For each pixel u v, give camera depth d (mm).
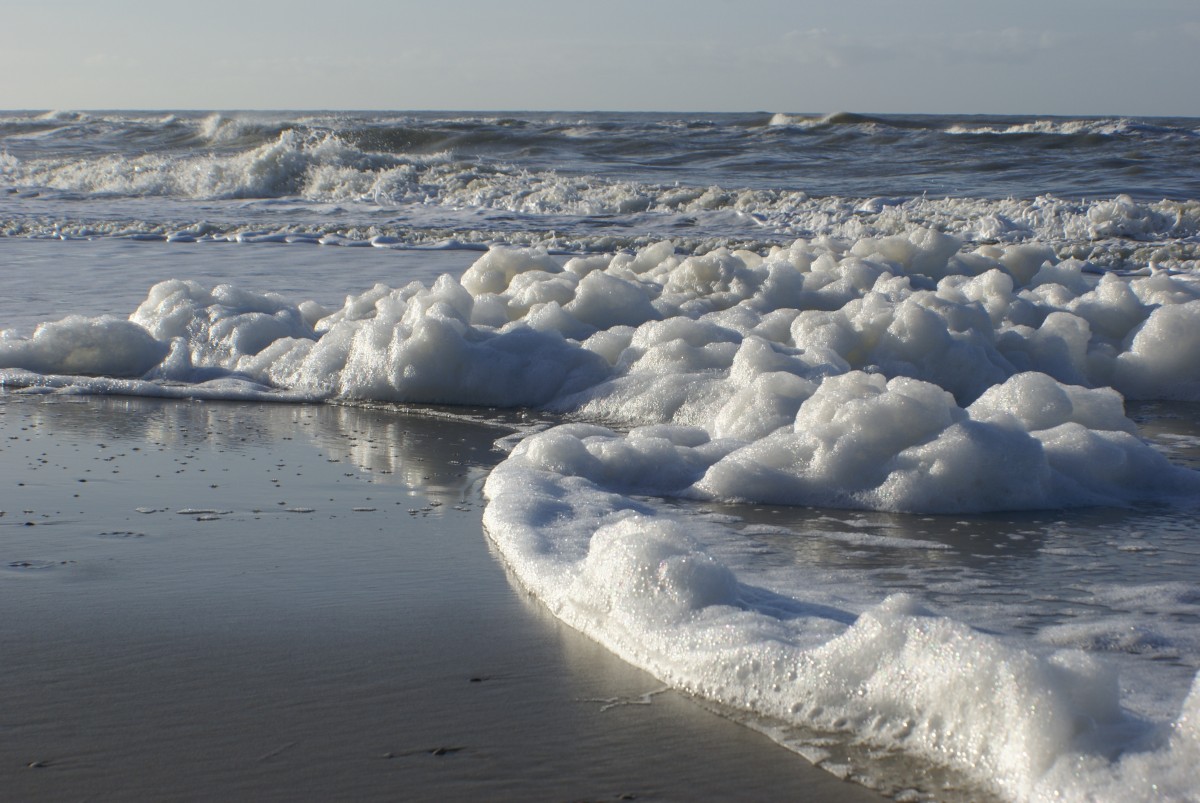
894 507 4176
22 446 5094
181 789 2170
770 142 28641
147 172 21312
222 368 6777
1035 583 3340
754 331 6617
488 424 5660
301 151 21453
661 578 2865
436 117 109875
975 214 15148
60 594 3254
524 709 2506
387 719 2467
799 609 2955
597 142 28766
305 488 4445
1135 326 7168
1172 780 1858
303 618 3074
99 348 6777
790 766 2213
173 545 3719
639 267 8727
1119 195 16562
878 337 6320
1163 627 2951
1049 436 4574
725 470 4348
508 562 3549
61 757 2297
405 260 11812
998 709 2086
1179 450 5188
